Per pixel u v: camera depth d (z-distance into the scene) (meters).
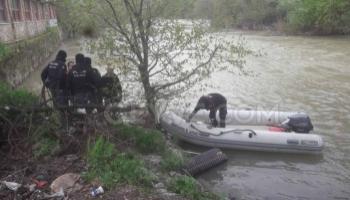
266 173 7.65
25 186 5.01
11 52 14.45
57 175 5.36
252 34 44.94
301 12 43.16
